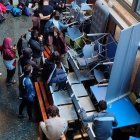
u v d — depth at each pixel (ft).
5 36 32.04
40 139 16.69
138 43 20.51
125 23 22.91
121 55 19.74
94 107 21.98
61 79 22.40
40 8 28.19
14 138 20.94
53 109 16.10
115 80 20.84
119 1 25.26
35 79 24.31
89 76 24.41
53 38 25.22
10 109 23.09
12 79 25.61
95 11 25.86
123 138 21.20
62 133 15.76
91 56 24.61
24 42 23.71
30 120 22.26
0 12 34.68
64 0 32.30
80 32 27.94
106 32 25.22
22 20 35.55
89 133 19.30
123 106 21.58
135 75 22.21
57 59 21.97
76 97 21.80
